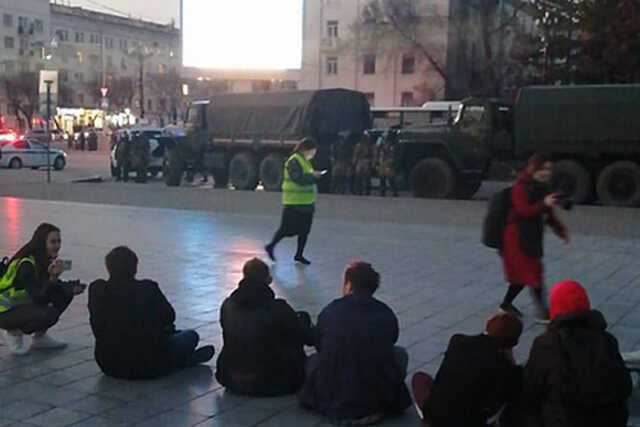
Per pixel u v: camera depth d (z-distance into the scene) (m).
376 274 6.37
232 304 6.81
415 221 20.39
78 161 53.06
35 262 7.79
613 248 15.52
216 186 34.28
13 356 7.84
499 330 5.08
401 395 6.29
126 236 16.69
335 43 76.88
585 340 4.82
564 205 9.44
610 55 37.25
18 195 26.66
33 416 6.23
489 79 63.28
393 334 6.22
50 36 113.44
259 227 18.53
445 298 10.88
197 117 34.06
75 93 106.94
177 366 7.40
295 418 6.26
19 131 89.19
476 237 17.06
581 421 4.67
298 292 11.20
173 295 10.86
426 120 39.59
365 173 29.12
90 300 7.17
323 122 30.91
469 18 67.94
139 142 35.69
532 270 9.44
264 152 31.95
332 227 18.69
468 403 4.95
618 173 24.36
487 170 26.94
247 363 6.70
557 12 40.47
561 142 25.16
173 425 6.09
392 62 75.31
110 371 7.14
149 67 127.25
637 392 6.75
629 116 24.06
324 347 6.24
